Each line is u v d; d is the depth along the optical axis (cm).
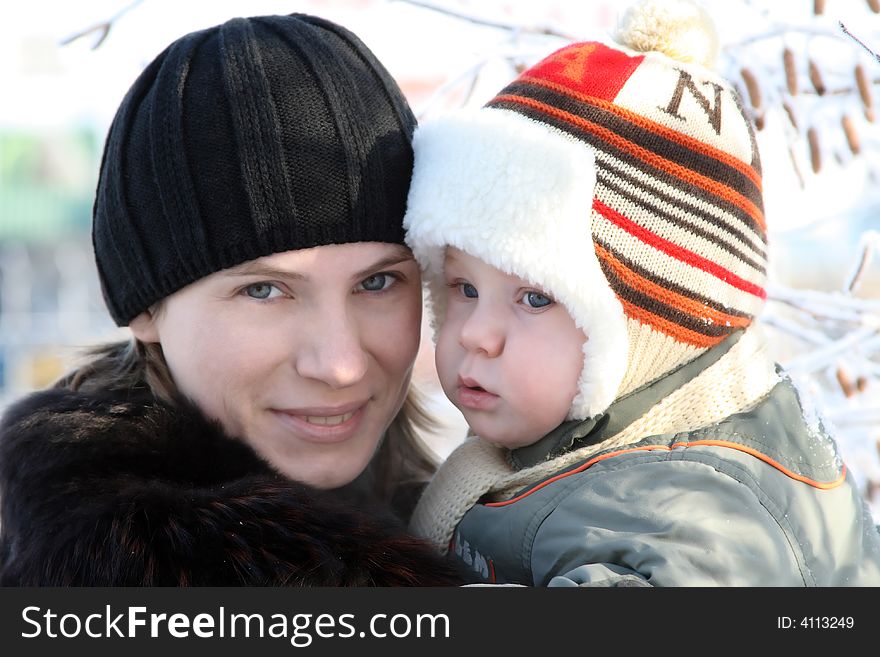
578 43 159
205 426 146
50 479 133
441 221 143
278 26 156
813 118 225
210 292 148
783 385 154
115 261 157
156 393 154
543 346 142
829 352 237
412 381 198
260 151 144
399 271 157
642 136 142
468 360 149
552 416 145
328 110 148
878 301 230
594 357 139
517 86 154
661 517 125
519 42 240
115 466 135
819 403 168
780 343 304
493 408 149
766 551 125
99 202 162
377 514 143
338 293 150
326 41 156
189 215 145
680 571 118
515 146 139
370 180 149
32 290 780
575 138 142
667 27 155
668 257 141
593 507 132
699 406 145
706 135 146
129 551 121
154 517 124
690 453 136
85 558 121
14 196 891
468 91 240
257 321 149
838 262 363
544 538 134
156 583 120
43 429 138
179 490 130
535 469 146
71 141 906
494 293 146
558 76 149
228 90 145
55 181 906
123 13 221
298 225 145
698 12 158
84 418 139
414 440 199
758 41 222
